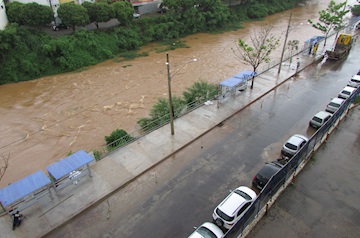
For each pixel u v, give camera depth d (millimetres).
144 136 23312
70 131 29047
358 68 36906
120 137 24359
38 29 48625
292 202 15883
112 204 16938
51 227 15336
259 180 17062
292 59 40375
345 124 23297
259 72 35750
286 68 37188
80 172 18328
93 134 28141
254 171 19156
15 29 43562
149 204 16828
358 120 23844
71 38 48938
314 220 14766
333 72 35844
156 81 40188
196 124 24891
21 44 44406
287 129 23906
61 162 17734
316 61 40000
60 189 17609
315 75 35062
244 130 24031
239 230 13219
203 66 44688
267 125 24625
